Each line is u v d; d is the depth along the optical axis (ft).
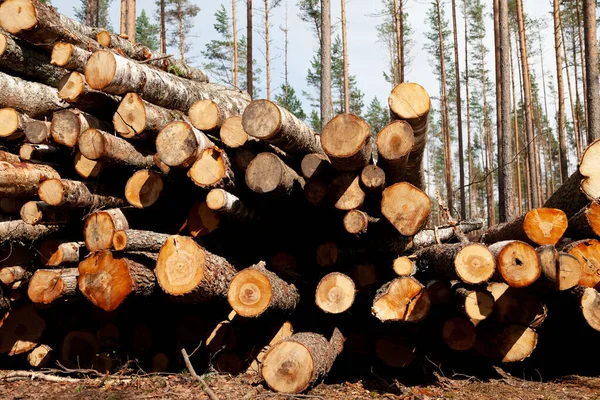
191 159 14.57
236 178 15.15
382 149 13.66
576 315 14.67
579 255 14.64
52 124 16.03
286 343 13.61
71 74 16.30
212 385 14.26
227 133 15.31
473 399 13.37
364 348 16.16
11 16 16.42
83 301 16.84
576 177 16.24
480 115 110.22
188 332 16.72
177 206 16.85
